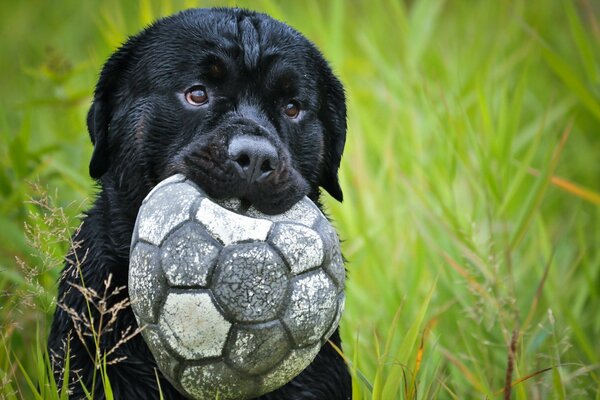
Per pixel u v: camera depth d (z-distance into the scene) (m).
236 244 4.79
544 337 6.84
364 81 11.05
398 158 9.23
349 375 6.45
